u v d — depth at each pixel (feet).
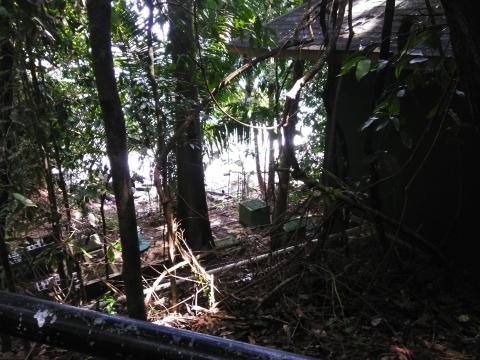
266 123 19.02
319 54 14.03
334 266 12.89
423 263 13.00
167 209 11.13
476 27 3.64
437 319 11.09
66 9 11.53
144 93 12.23
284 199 17.75
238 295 12.51
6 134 9.04
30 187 9.82
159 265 15.75
